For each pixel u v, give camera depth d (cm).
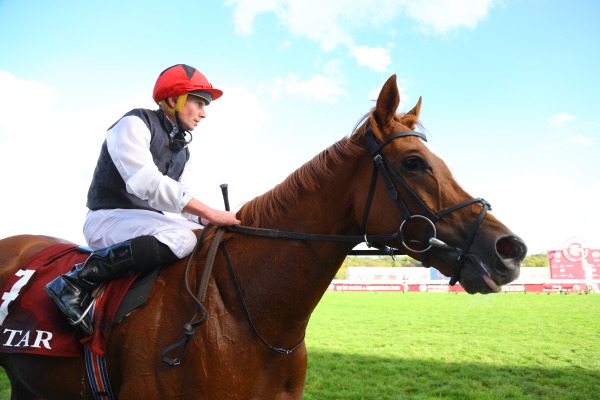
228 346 157
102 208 194
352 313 1208
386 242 163
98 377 166
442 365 570
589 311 1213
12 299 188
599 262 2322
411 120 176
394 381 489
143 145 179
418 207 156
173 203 166
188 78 193
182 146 202
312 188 173
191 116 197
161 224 182
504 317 1091
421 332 855
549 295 1897
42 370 180
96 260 170
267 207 181
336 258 170
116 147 177
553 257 2359
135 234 179
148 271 175
